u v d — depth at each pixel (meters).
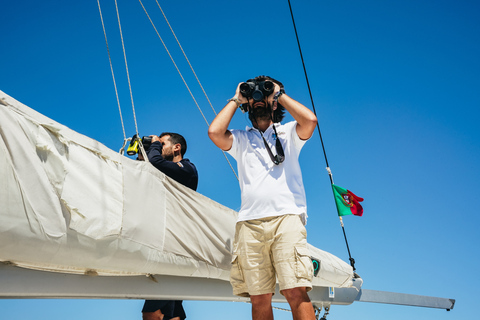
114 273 2.67
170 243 2.88
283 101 2.72
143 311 3.52
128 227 2.56
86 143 2.47
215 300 3.52
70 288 2.45
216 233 3.23
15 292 2.20
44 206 2.14
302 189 2.75
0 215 1.95
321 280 4.36
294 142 2.79
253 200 2.64
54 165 2.24
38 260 2.14
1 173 1.97
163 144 4.00
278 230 2.56
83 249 2.30
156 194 2.86
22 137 2.11
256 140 2.83
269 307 2.59
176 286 3.10
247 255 2.60
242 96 2.79
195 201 3.15
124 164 2.69
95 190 2.43
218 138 2.71
